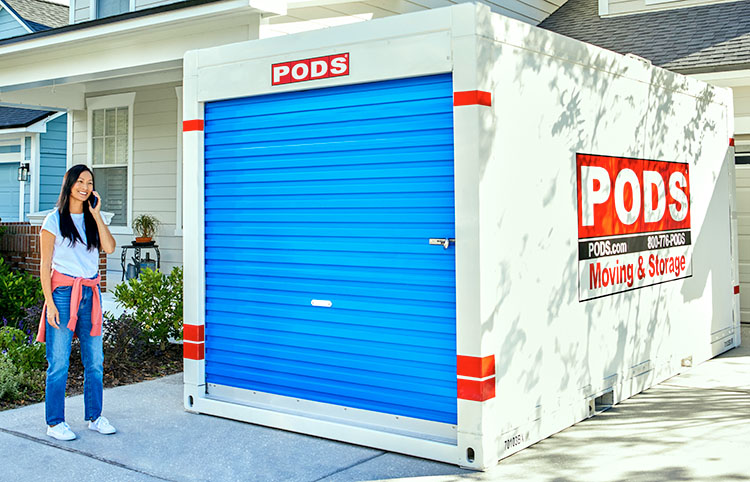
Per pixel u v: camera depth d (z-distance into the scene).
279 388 5.72
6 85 10.93
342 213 5.35
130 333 7.64
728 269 8.63
